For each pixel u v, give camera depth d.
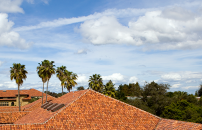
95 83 57.41
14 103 81.56
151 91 66.75
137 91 71.31
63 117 22.88
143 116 26.28
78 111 24.19
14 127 20.05
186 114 49.81
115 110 26.00
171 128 22.72
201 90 106.75
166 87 68.56
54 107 26.17
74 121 22.77
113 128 23.25
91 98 26.61
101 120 23.92
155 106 63.50
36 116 28.55
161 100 64.00
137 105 62.88
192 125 21.53
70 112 23.75
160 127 24.20
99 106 25.84
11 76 49.47
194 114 48.41
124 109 26.58
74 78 64.25
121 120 24.75
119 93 82.88
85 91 28.12
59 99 34.59
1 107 49.59
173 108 53.66
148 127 24.75
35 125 20.94
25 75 51.50
